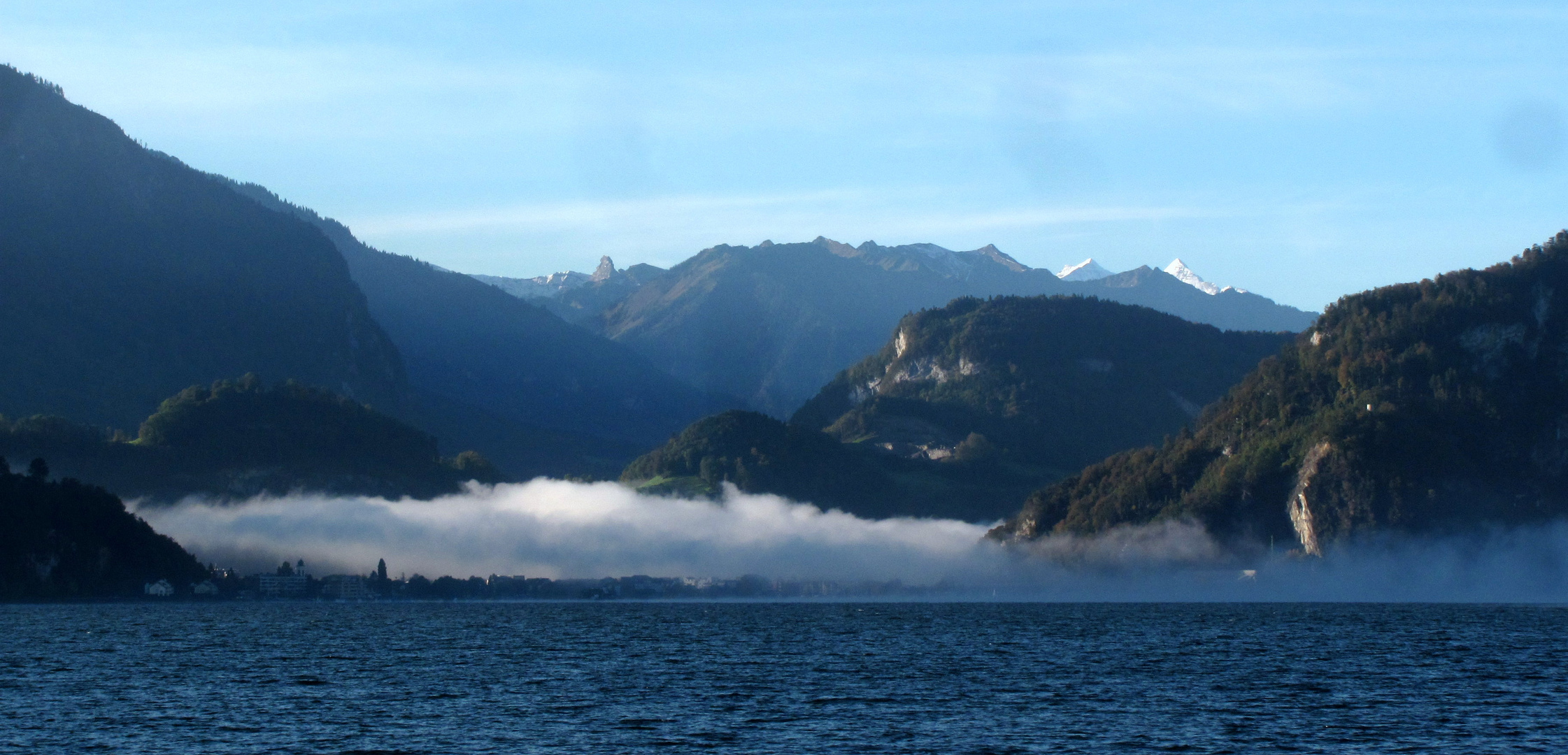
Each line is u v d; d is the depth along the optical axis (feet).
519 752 352.28
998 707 426.51
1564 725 386.52
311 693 469.98
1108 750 352.69
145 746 362.33
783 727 389.39
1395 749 351.05
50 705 437.17
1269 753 347.36
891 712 419.13
